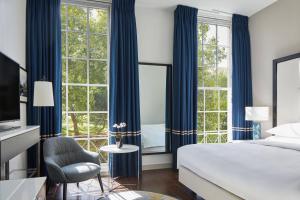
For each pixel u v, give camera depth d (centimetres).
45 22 342
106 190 316
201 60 461
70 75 384
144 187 330
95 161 301
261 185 178
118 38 384
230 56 481
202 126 463
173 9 432
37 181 151
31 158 329
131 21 391
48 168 254
